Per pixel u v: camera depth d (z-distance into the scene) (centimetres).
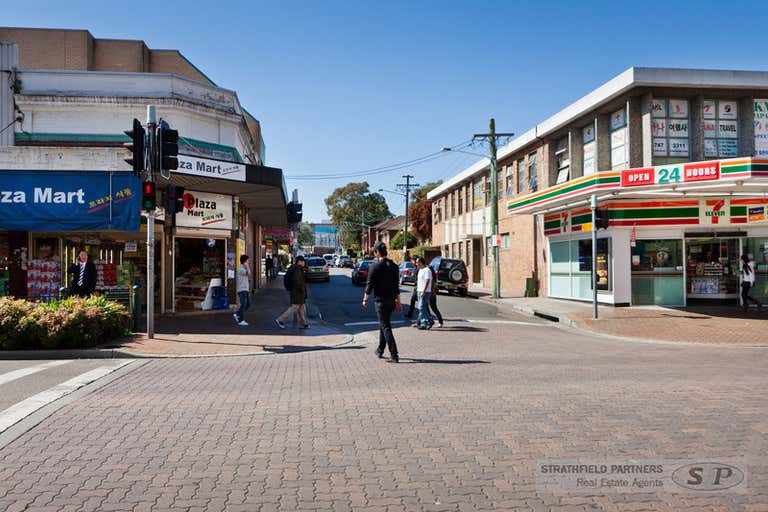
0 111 1761
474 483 416
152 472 441
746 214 1922
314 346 1180
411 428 551
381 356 1003
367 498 390
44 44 2356
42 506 379
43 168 1461
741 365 931
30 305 1122
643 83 1892
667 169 1644
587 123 2277
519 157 2956
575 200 2012
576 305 2125
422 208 6225
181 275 1744
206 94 1912
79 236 1678
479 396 683
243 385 772
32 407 641
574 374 834
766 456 468
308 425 565
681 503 382
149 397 695
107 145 1706
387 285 968
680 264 1986
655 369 882
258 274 3212
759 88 1941
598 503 382
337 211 9512
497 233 2594
